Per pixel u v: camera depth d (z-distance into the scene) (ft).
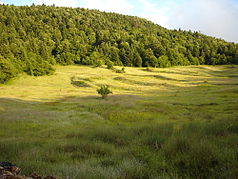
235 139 24.86
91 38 619.67
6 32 463.01
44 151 26.76
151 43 560.61
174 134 32.40
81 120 74.74
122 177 15.58
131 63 467.11
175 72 398.83
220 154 18.56
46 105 129.70
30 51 417.28
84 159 23.32
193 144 21.83
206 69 442.09
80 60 495.00
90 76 327.26
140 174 16.28
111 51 495.41
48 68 342.85
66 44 501.56
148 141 29.78
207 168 16.55
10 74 268.21
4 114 81.82
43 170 17.37
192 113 89.40
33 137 44.50
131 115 82.38
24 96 176.76
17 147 28.81
